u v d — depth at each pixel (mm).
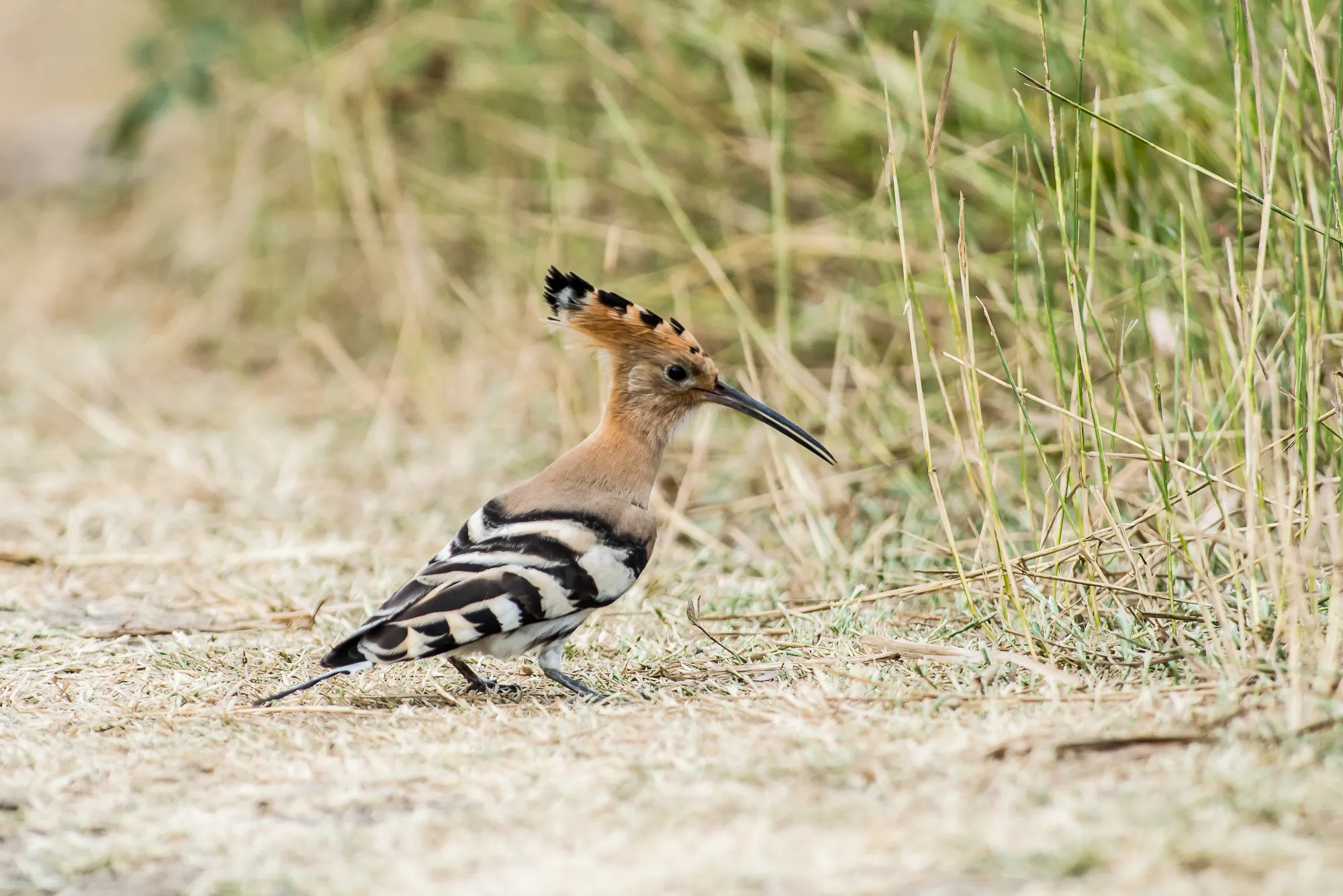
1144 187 12656
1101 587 9641
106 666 9969
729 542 13352
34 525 14234
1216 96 12883
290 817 7180
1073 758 7281
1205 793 6652
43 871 6633
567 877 6246
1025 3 14180
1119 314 12797
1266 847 6070
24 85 32812
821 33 16125
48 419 18250
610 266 15094
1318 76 9695
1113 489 11500
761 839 6496
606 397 15414
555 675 9391
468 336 18594
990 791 6922
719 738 8000
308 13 20484
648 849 6492
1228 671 8367
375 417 17938
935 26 15078
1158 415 9797
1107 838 6211
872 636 9969
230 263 21938
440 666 10031
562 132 18812
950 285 9812
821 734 7871
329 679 9602
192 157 23594
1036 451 12680
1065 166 13656
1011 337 14211
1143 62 13250
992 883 5953
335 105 19703
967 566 11305
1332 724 7379
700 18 16656
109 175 24859
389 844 6730
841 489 13406
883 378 14297
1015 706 8289
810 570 12094
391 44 19688
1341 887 5691
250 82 21578
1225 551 10281
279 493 15141
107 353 20922
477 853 6566
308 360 20391
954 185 15547
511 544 9141
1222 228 11586
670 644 10312
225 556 13062
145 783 7691
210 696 9312
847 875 6105
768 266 16984
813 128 16828
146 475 15977
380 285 19828
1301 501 9609
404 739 8312
